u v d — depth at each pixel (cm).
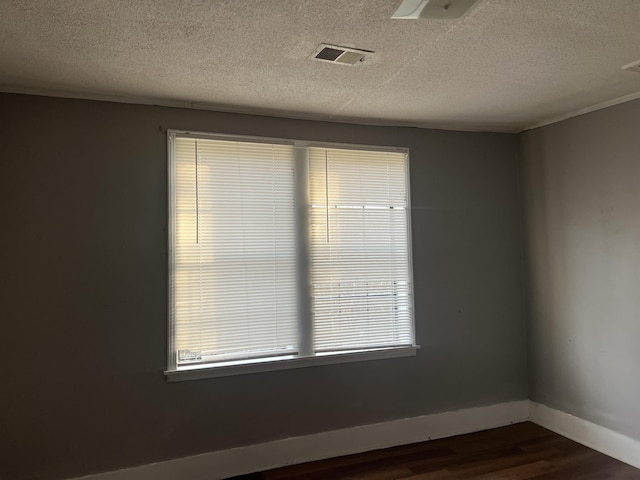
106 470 267
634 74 258
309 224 320
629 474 282
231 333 298
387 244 341
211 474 286
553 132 348
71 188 267
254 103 294
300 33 200
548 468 292
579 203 329
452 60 233
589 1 179
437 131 359
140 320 277
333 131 330
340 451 317
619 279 302
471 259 363
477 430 356
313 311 319
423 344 345
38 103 264
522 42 214
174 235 287
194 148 294
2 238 254
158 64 230
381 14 185
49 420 259
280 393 305
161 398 279
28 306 257
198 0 172
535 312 368
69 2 171
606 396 311
